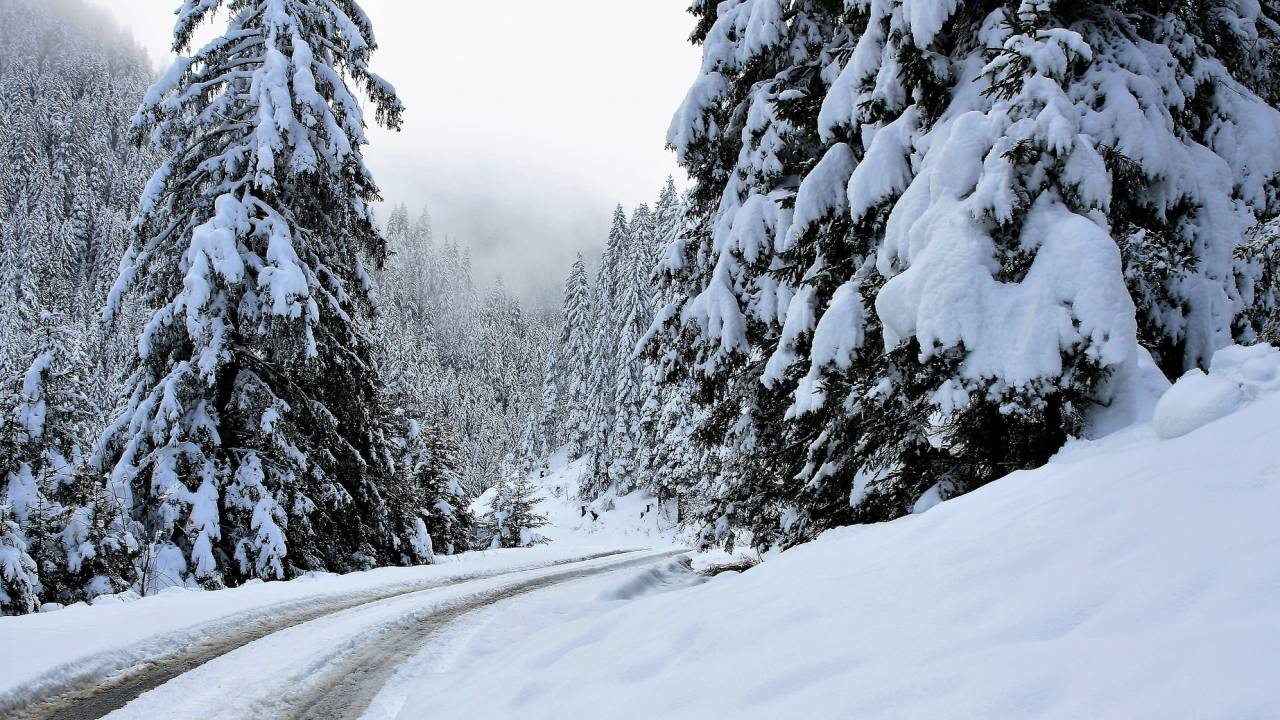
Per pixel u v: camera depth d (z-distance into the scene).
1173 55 7.48
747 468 10.49
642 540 41.16
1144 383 5.62
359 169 14.64
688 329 10.55
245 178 13.58
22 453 12.45
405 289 121.38
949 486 7.04
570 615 9.38
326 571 15.12
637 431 46.91
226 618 8.42
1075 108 6.44
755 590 5.31
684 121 10.55
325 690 5.83
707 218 11.75
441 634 8.05
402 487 20.08
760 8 9.76
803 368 8.77
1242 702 1.63
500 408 93.31
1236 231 6.67
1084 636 2.38
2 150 86.50
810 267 9.26
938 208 6.49
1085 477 4.21
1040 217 6.14
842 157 8.54
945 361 6.28
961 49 7.85
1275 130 7.16
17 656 6.06
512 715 4.21
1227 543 2.54
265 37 14.27
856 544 5.52
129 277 13.73
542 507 53.88
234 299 13.55
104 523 12.38
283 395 14.63
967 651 2.63
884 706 2.43
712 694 3.24
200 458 13.34
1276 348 4.74
